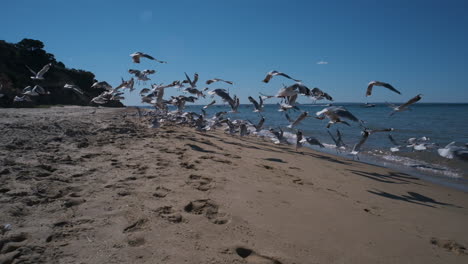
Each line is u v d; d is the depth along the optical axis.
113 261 3.18
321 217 5.27
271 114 58.22
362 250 4.21
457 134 22.19
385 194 7.72
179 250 3.55
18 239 3.44
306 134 23.81
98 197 4.95
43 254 3.19
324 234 4.57
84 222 4.02
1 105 36.41
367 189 8.04
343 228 4.91
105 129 13.63
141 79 11.58
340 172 10.02
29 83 53.66
